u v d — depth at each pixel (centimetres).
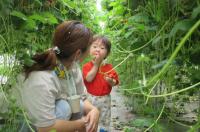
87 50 191
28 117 180
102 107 307
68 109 191
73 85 198
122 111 407
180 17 150
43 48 260
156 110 221
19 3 176
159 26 174
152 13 178
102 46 302
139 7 194
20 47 175
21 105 173
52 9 252
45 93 178
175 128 278
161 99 251
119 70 468
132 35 247
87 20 479
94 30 521
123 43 289
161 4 161
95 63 303
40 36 263
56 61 186
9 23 165
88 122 203
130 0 189
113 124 338
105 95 308
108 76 304
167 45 168
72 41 182
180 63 163
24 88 180
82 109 214
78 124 190
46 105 178
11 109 172
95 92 306
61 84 191
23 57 170
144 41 207
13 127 177
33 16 175
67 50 183
